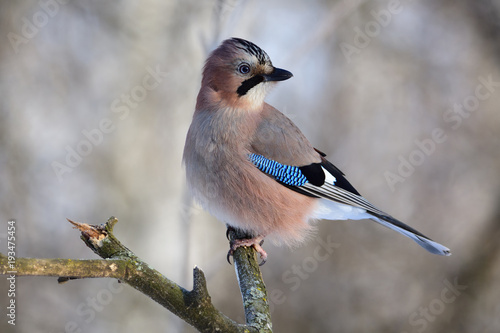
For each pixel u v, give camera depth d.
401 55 16.69
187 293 3.89
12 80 13.04
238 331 4.02
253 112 7.14
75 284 11.91
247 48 6.93
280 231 7.22
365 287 13.74
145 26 11.62
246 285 5.50
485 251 14.35
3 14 13.06
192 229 9.69
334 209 7.75
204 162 6.88
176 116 11.19
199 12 11.14
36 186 12.53
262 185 6.93
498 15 16.05
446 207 15.30
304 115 16.02
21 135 12.87
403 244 14.48
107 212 11.30
